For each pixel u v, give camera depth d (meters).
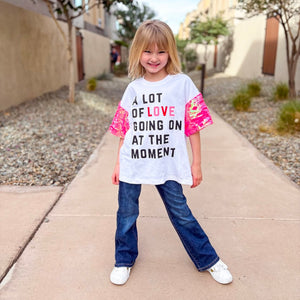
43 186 3.58
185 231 1.99
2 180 3.72
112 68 22.23
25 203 3.14
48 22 10.20
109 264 2.23
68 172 4.04
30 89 8.80
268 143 5.22
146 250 2.39
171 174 1.88
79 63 14.53
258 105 8.31
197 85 14.38
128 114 1.90
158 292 1.96
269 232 2.62
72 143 5.33
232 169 4.07
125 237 2.04
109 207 3.06
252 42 14.42
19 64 8.11
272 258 2.29
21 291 1.97
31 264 2.22
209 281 2.06
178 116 1.84
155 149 1.84
